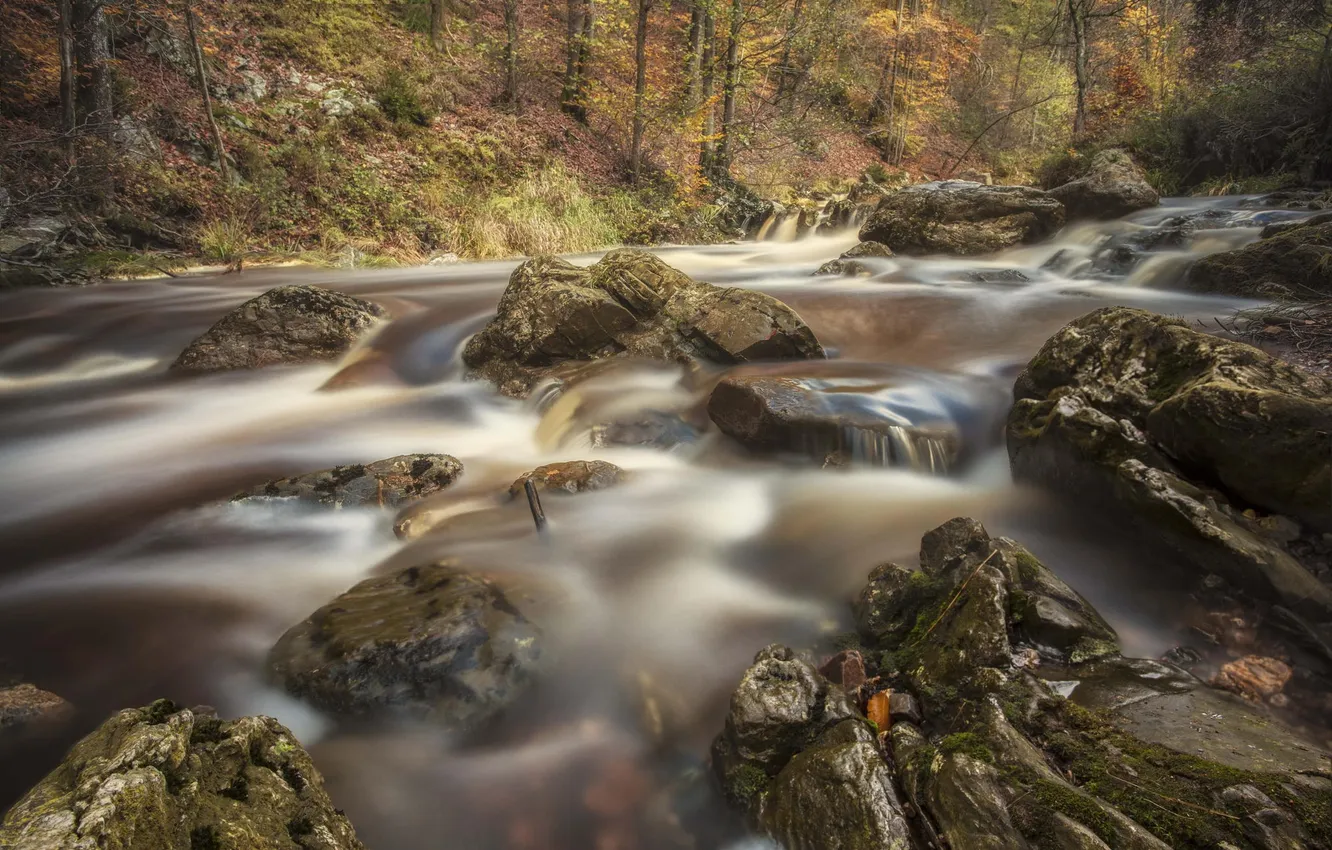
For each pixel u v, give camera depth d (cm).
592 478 508
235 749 225
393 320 895
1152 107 2072
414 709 319
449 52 1880
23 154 1106
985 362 688
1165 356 427
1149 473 355
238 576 438
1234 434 344
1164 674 288
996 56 3341
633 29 2311
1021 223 1259
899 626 346
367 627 344
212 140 1320
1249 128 1523
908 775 249
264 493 508
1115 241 1102
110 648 370
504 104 1834
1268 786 221
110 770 193
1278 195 1282
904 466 527
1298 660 300
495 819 285
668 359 697
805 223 1948
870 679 318
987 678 282
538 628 363
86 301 972
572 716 334
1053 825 212
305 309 834
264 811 213
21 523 501
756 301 704
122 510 521
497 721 325
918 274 1127
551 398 678
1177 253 985
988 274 1061
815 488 511
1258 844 203
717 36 2059
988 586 318
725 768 282
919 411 575
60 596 416
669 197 1919
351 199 1412
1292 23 1571
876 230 1351
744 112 2512
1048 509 432
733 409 565
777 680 294
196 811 199
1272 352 552
